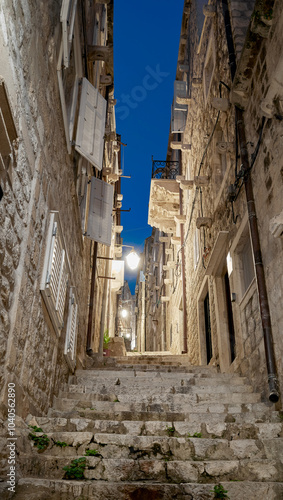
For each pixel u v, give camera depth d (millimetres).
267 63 5902
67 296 6105
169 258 20609
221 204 8297
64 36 4832
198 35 12422
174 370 7469
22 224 3408
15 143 3068
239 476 3264
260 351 5723
